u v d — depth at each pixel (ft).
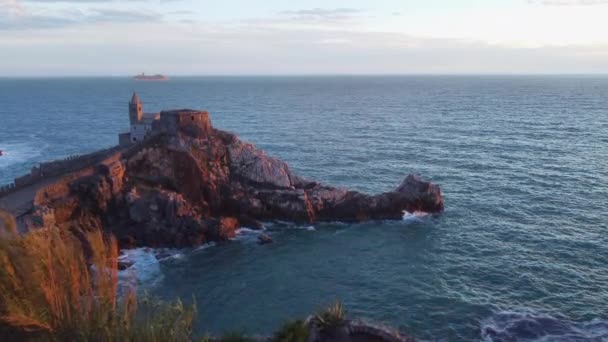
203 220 223.10
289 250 208.33
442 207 254.27
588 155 368.68
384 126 564.30
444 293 163.32
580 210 242.99
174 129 255.29
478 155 379.55
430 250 203.31
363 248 209.15
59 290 60.80
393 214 248.11
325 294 165.48
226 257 200.44
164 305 77.30
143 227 212.64
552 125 547.90
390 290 167.22
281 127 562.66
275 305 158.10
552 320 143.54
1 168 376.48
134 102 284.82
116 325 61.82
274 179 254.47
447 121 602.44
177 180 241.35
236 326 144.46
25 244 60.44
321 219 248.32
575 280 169.48
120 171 228.02
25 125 622.13
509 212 245.04
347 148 421.18
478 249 201.57
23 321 56.29
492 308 151.84
